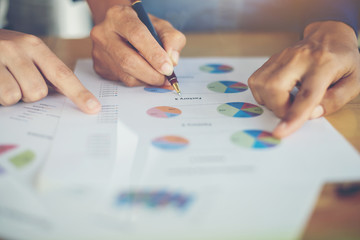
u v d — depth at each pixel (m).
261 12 1.02
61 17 1.15
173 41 0.63
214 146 0.42
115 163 0.38
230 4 1.03
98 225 0.30
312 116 0.48
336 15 0.64
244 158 0.39
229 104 0.54
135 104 0.55
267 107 0.53
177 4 1.06
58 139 0.44
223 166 0.38
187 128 0.47
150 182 0.35
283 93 0.48
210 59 0.76
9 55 0.54
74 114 0.51
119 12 0.62
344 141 0.43
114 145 0.42
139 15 0.63
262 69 0.53
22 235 0.29
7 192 0.34
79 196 0.33
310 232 0.29
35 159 0.40
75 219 0.30
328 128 0.46
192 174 0.36
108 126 0.47
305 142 0.43
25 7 1.09
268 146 0.42
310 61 0.49
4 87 0.52
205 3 1.05
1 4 1.08
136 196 0.33
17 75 0.53
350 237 0.29
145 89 0.61
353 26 0.63
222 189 0.34
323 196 0.33
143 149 0.41
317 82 0.46
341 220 0.31
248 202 0.32
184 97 0.57
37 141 0.43
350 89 0.50
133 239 0.28
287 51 0.53
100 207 0.32
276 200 0.33
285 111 0.48
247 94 0.58
